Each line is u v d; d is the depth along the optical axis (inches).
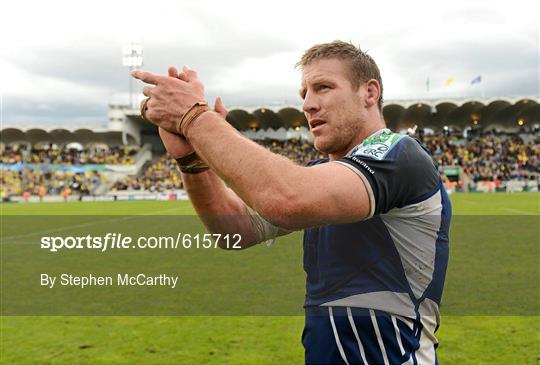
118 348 168.7
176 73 58.8
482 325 188.4
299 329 187.9
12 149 2294.5
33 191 1887.3
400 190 56.1
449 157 2080.5
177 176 2086.6
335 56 61.2
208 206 72.6
